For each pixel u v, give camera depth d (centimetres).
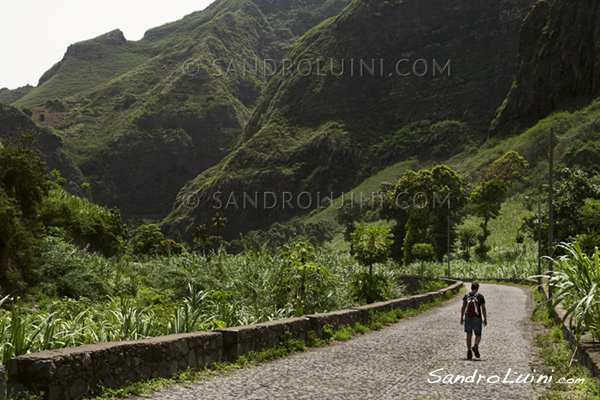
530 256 6062
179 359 682
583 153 10900
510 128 16200
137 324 841
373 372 766
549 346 1048
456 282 4091
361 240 2130
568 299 1014
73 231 3612
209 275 1653
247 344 843
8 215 2031
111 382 563
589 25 14875
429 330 1395
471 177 13625
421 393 636
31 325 753
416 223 8725
